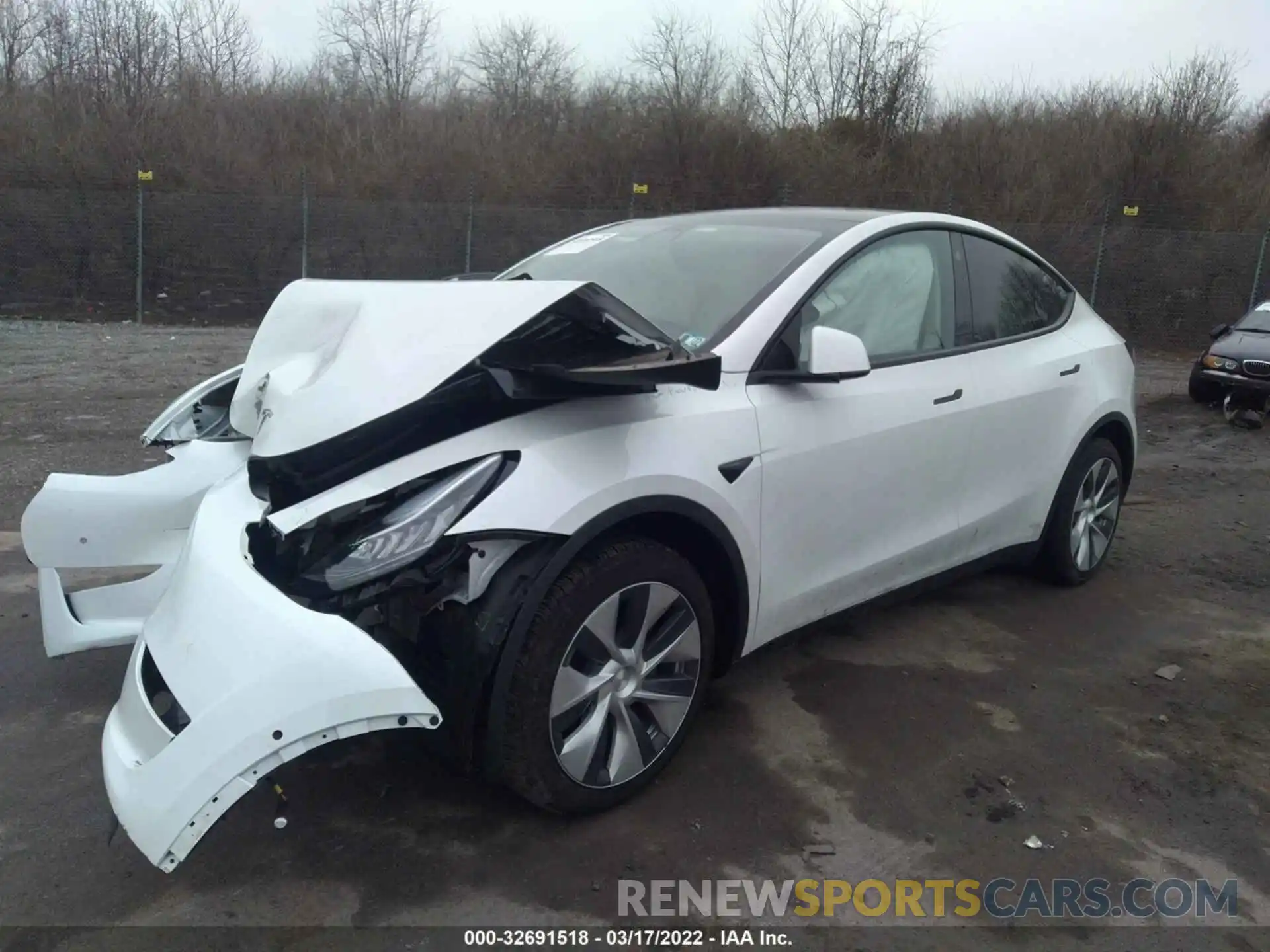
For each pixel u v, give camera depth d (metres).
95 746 3.26
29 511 3.39
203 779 2.17
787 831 2.87
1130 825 2.95
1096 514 4.85
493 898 2.57
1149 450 8.88
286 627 2.28
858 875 2.69
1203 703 3.72
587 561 2.71
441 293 2.85
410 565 2.42
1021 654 4.10
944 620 4.42
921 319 3.85
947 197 21.56
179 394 9.62
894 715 3.55
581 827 2.85
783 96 26.42
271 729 2.18
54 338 14.62
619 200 21.94
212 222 18.94
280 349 3.26
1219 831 2.93
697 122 22.33
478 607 2.55
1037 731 3.47
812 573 3.37
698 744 3.30
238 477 3.06
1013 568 5.12
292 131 22.31
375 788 3.03
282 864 2.69
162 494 3.56
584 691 2.73
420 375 2.60
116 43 25.22
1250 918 2.57
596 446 2.71
